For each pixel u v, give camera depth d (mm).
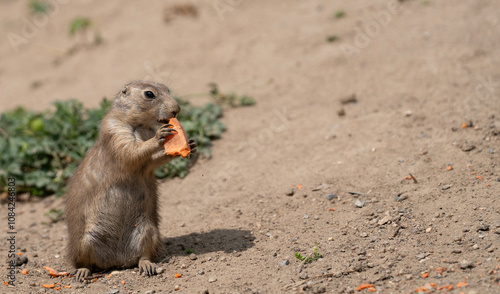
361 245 9547
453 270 8367
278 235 10445
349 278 8617
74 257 10078
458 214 9883
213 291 8742
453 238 9250
